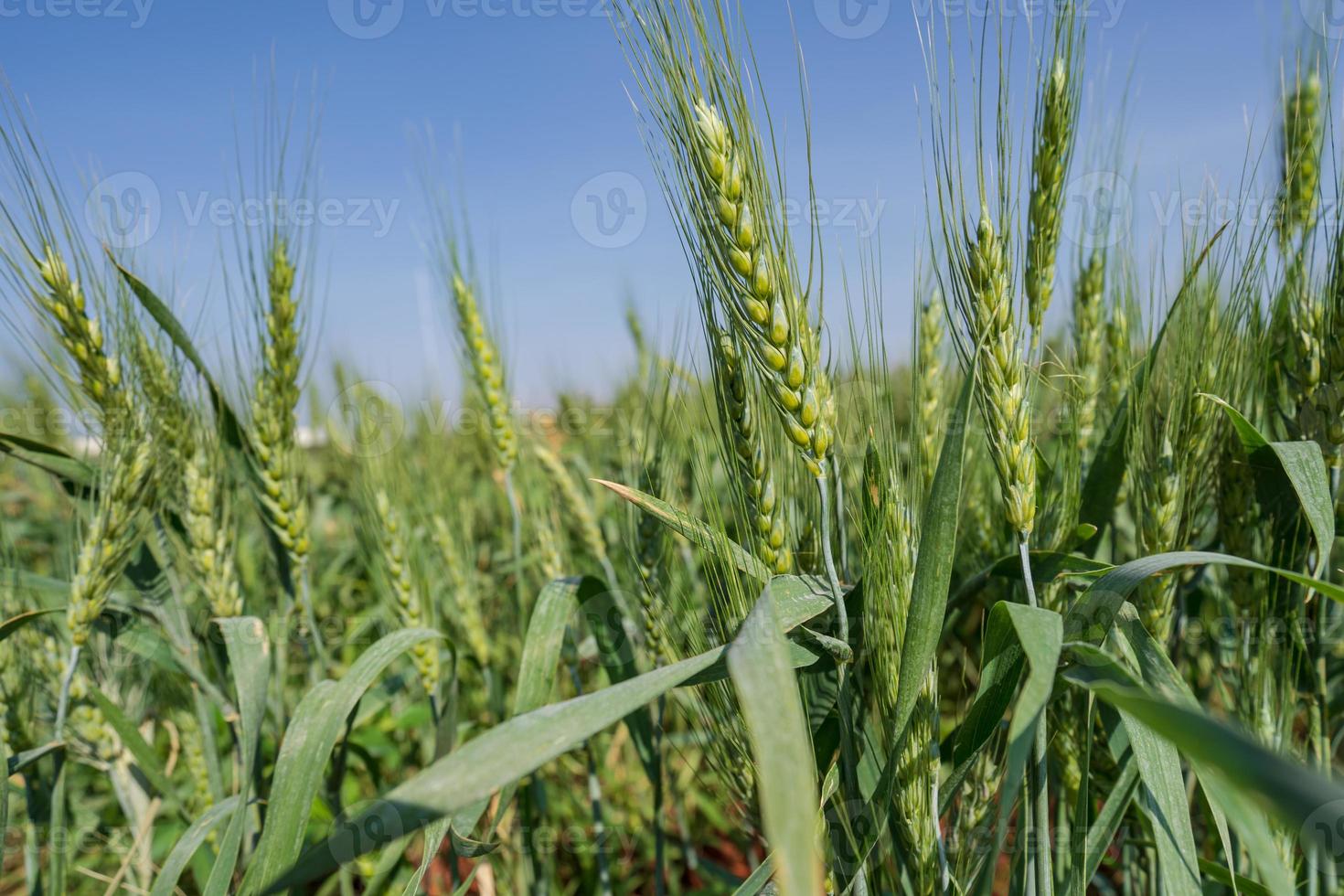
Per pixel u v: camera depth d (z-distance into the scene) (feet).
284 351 10.06
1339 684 9.94
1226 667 9.36
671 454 9.81
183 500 10.08
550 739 4.51
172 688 11.81
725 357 6.68
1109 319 10.37
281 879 4.43
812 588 6.43
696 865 12.30
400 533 11.18
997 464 6.69
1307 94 8.84
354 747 11.30
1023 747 4.52
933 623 5.80
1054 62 7.28
